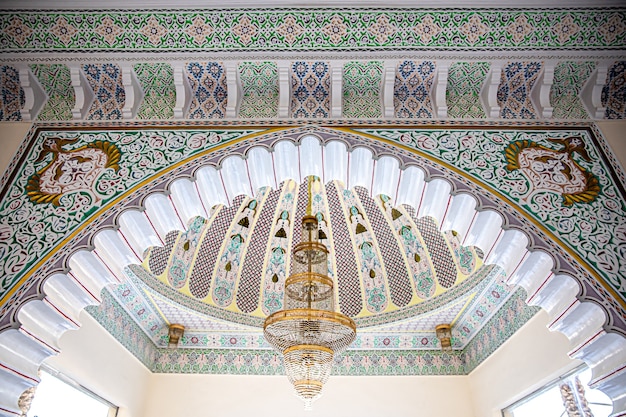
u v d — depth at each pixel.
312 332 4.00
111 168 2.69
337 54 2.82
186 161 2.73
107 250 2.64
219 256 5.66
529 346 4.31
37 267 2.35
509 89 2.92
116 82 2.92
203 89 2.96
